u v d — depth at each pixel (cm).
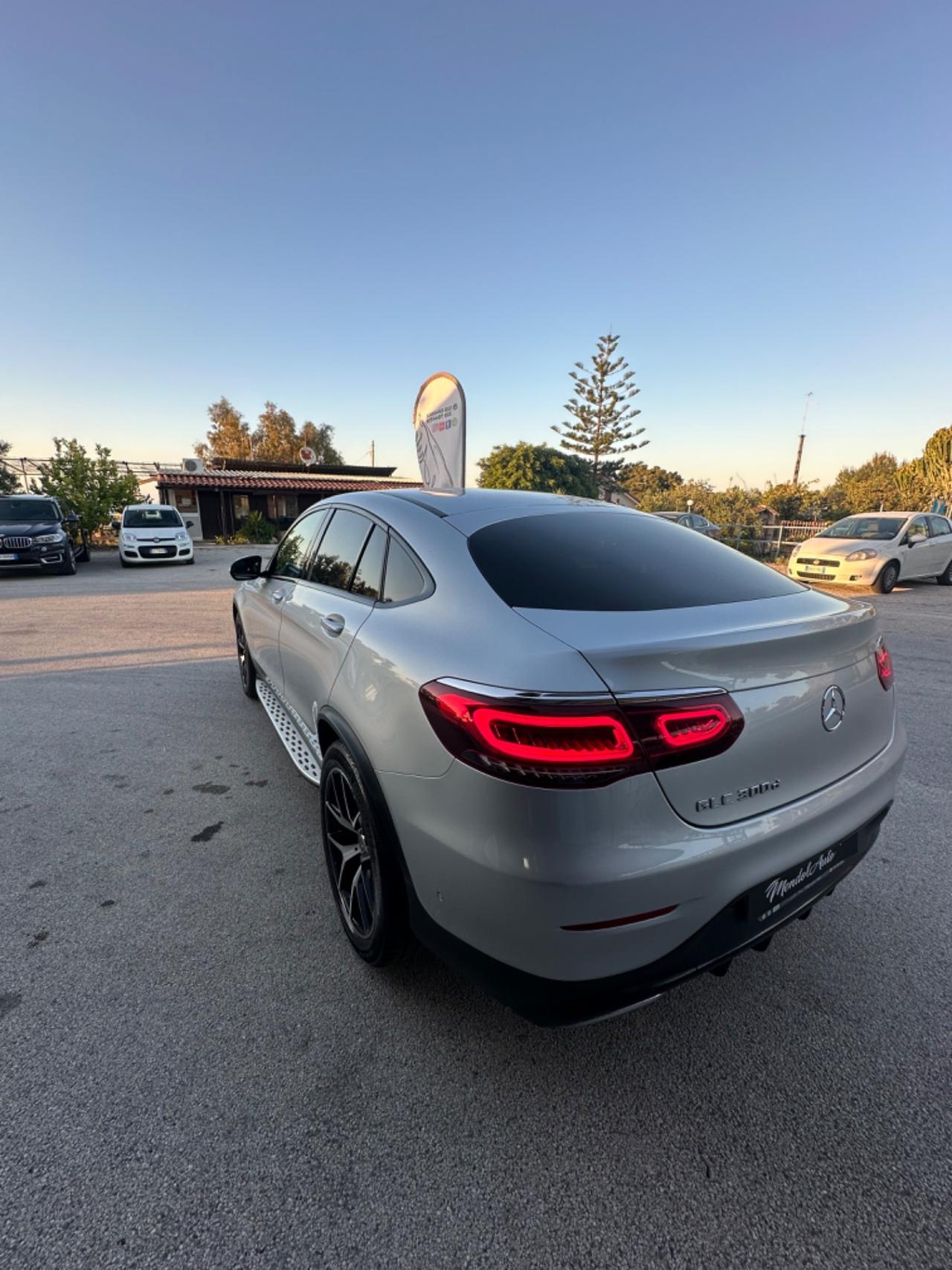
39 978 217
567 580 193
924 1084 181
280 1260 137
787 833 167
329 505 326
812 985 218
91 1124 166
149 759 399
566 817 143
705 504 2378
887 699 210
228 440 5309
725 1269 137
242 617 451
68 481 1789
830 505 3095
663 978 157
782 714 166
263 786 363
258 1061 186
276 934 241
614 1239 142
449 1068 185
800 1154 161
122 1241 140
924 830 317
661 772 147
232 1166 157
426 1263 137
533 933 149
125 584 1256
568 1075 183
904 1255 140
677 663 150
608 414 3753
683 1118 170
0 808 337
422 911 178
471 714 153
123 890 267
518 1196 151
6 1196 149
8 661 637
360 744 201
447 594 197
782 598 209
